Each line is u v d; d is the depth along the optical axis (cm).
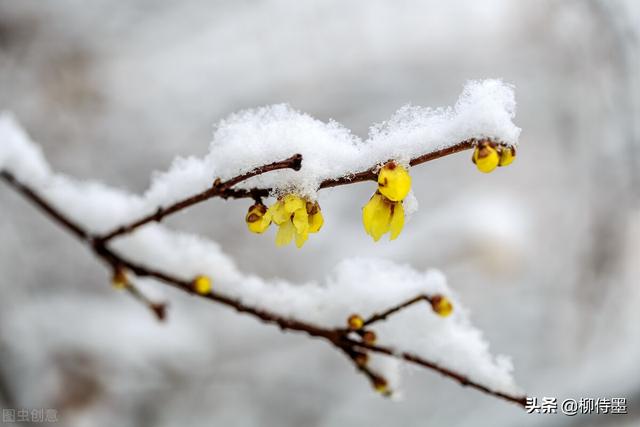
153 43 163
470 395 152
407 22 179
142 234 74
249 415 140
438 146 63
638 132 163
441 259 154
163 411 131
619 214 165
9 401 106
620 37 160
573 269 166
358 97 177
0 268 123
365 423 148
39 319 120
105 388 122
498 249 154
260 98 170
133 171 155
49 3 149
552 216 171
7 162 76
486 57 182
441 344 69
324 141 64
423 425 147
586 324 159
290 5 171
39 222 131
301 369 146
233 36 170
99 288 133
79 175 149
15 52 145
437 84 183
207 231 150
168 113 162
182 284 72
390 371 70
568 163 173
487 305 162
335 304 70
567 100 172
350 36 176
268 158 64
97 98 154
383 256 153
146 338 127
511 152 62
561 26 168
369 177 63
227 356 138
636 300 160
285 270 152
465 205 166
